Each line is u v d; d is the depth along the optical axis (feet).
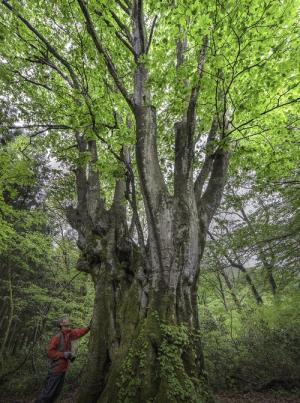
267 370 25.11
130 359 15.69
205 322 35.58
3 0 22.70
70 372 30.48
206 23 15.81
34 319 44.42
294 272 34.63
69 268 45.96
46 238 38.86
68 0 22.99
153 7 18.11
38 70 30.91
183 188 19.13
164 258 17.52
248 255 37.70
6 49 28.32
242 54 16.65
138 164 18.95
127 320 17.83
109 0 20.99
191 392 14.47
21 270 47.65
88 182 26.35
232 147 23.06
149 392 14.39
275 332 28.68
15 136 44.42
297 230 33.50
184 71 17.28
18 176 29.25
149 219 18.21
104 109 22.02
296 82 17.87
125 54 27.07
